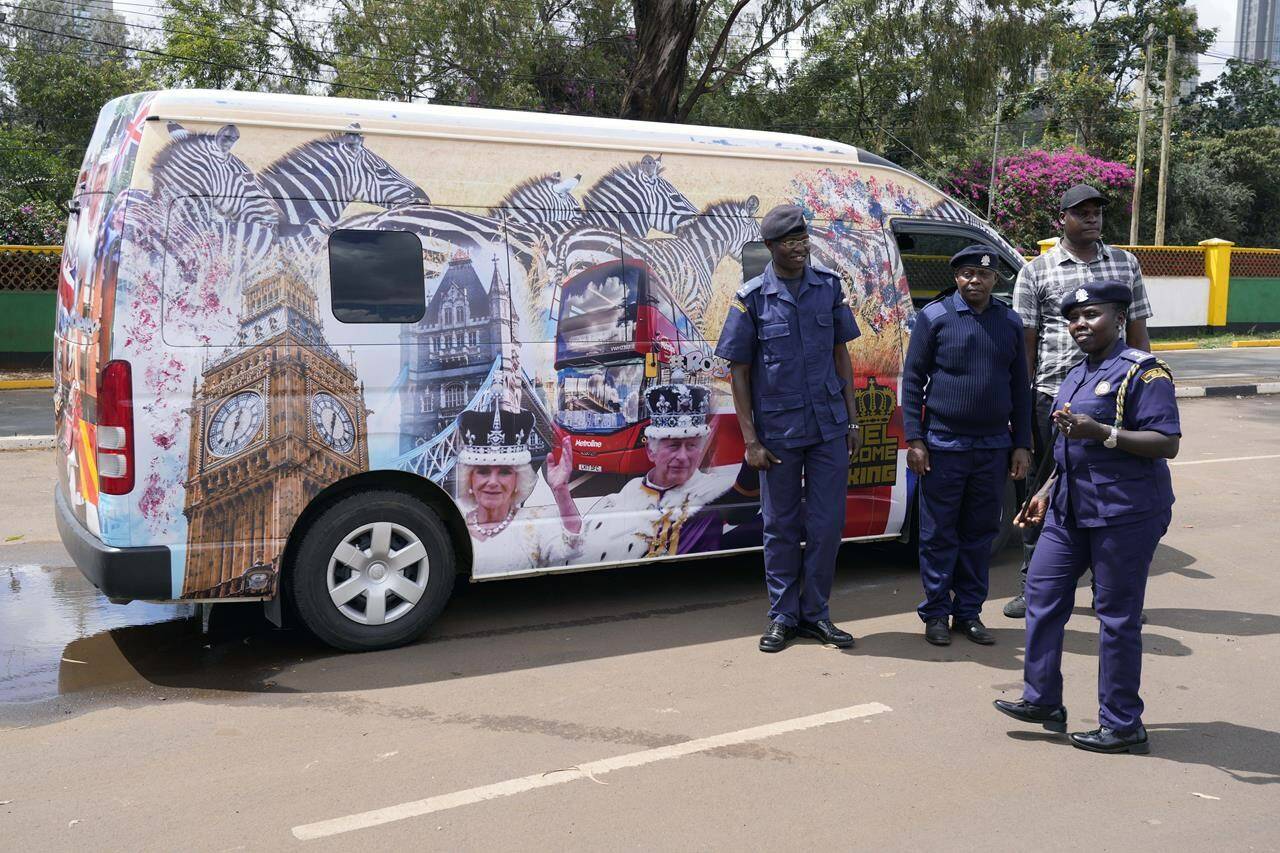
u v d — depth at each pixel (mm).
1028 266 5641
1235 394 15617
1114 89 37156
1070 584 4098
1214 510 8180
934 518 5215
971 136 28203
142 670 4820
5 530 7395
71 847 3250
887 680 4738
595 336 5328
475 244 5055
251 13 25953
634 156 5477
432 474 5012
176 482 4535
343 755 3922
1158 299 25094
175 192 4500
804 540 5262
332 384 4777
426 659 4977
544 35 23047
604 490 5402
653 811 3496
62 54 33562
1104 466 3881
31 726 4184
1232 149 36344
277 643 5188
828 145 6125
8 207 18516
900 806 3547
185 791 3627
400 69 22594
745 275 5738
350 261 4801
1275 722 4305
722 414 5676
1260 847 3303
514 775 3758
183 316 4504
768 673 4816
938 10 21422
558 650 5125
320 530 4859
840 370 5246
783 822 3430
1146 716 4363
